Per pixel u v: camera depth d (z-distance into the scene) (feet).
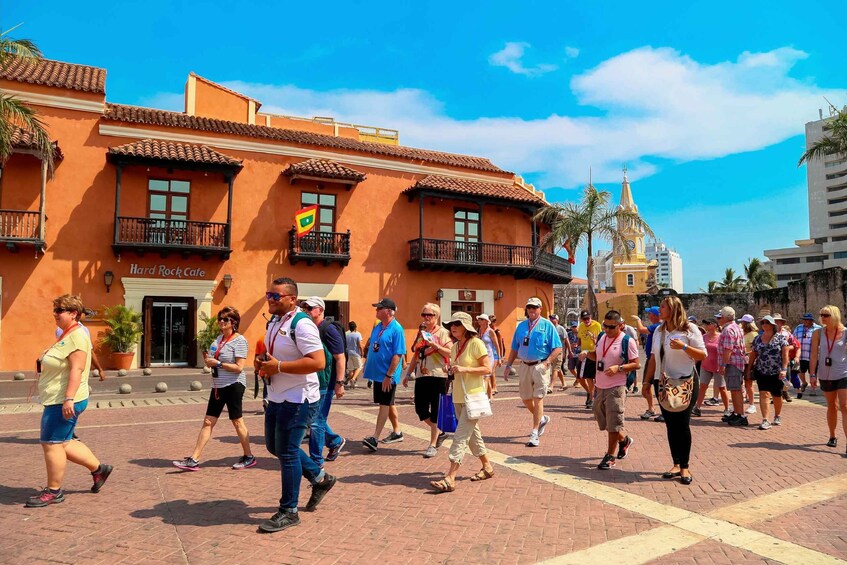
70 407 16.16
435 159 81.56
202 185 65.46
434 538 13.80
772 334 29.19
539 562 12.40
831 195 313.94
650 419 31.81
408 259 77.51
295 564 12.26
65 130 59.77
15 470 20.22
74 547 13.14
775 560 12.41
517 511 15.83
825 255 310.24
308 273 70.85
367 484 18.60
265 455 22.86
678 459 19.02
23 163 57.88
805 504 16.34
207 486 18.28
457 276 80.89
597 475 19.72
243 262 67.26
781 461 21.71
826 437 26.58
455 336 18.61
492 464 21.33
